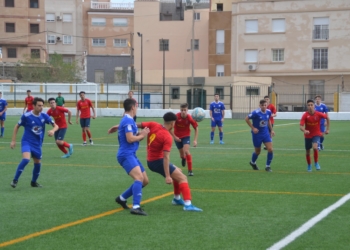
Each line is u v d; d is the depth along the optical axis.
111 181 11.55
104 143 20.86
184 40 59.34
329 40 50.41
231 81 47.88
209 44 56.44
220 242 6.57
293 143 21.30
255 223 7.56
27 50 65.31
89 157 16.11
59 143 15.80
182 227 7.33
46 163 14.64
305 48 51.09
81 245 6.45
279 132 27.52
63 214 8.20
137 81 59.56
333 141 22.16
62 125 15.87
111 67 69.00
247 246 6.39
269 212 8.28
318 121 13.02
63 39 74.44
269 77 48.66
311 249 6.26
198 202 9.12
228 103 46.66
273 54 52.12
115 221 7.71
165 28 59.59
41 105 10.39
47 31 67.75
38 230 7.20
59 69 58.22
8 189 10.49
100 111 43.47
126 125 8.02
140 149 18.50
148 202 9.15
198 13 58.97
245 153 17.55
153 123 8.47
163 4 63.66
